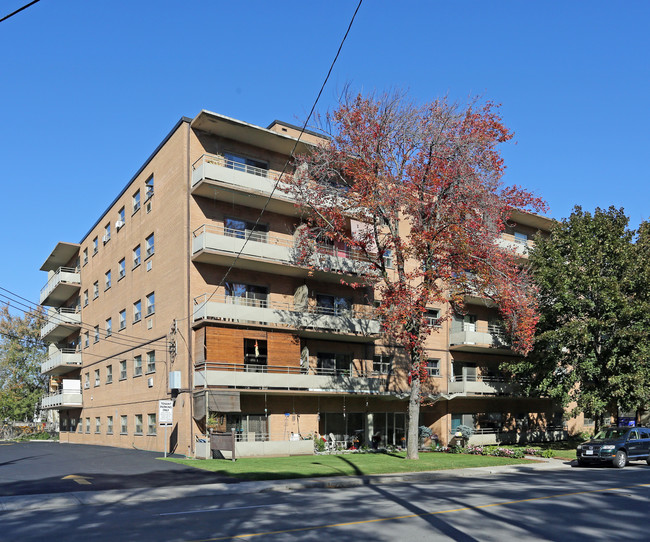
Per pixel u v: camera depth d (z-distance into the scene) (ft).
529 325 90.68
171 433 92.38
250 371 91.15
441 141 83.56
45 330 170.91
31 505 42.14
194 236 92.99
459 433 117.91
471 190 83.20
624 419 144.77
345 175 93.97
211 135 98.02
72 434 156.66
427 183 83.71
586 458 79.56
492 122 86.63
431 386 119.14
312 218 98.84
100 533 31.45
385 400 113.19
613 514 36.86
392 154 85.30
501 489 51.21
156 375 100.32
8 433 193.36
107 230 134.41
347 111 84.89
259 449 85.51
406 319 85.30
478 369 129.18
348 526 32.86
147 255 107.76
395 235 86.94
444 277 84.64
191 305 91.61
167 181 100.27
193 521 35.22
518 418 136.87
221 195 94.53
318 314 98.94
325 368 104.83
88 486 51.85
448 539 29.35
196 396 87.15
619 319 98.68
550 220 140.05
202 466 69.10
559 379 109.81
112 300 126.93
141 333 108.27
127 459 79.51
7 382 205.98
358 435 109.09
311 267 96.07
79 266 157.69
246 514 37.86
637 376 94.12
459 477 67.82
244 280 97.35
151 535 30.73
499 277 87.15
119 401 118.73
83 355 148.87
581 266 105.50
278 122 108.88
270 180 96.37
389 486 56.13
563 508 39.27
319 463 74.84
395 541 28.86
